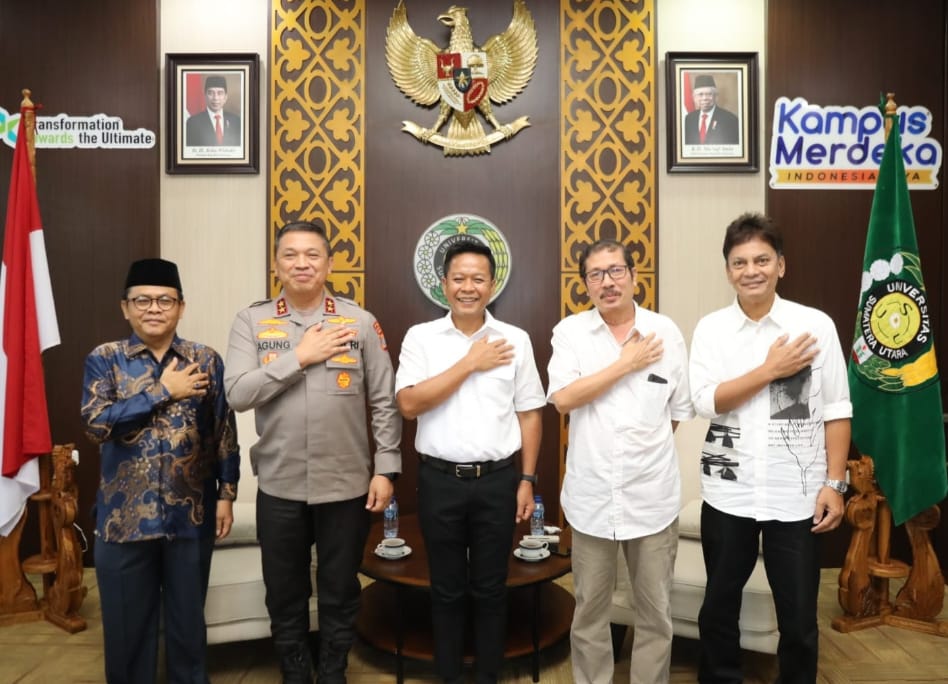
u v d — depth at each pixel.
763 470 2.10
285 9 3.65
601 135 3.70
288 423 2.17
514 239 3.71
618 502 2.09
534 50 3.68
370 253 3.70
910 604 2.92
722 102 3.71
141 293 2.10
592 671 2.17
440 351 2.26
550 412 3.72
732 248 2.14
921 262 3.69
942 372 3.65
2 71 3.62
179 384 2.11
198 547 2.17
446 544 2.19
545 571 2.54
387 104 3.69
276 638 2.25
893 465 2.84
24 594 3.02
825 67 3.69
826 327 2.12
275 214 3.67
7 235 2.95
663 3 3.72
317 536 2.25
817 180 3.70
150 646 2.17
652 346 2.09
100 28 3.62
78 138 3.63
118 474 2.10
